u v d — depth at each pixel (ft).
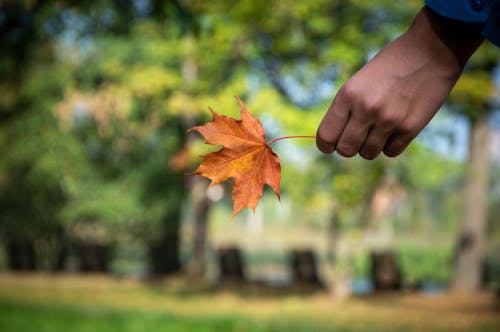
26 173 66.28
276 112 39.65
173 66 53.06
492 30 2.63
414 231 145.18
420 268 83.46
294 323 39.50
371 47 41.45
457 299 51.88
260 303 50.21
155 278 65.72
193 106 43.91
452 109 45.96
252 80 46.68
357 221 52.70
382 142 2.77
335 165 45.68
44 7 15.69
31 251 70.18
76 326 33.09
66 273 68.44
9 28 16.22
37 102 58.08
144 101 54.54
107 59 53.93
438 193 123.34
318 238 164.86
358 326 39.06
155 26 45.27
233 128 2.85
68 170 60.70
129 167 63.00
